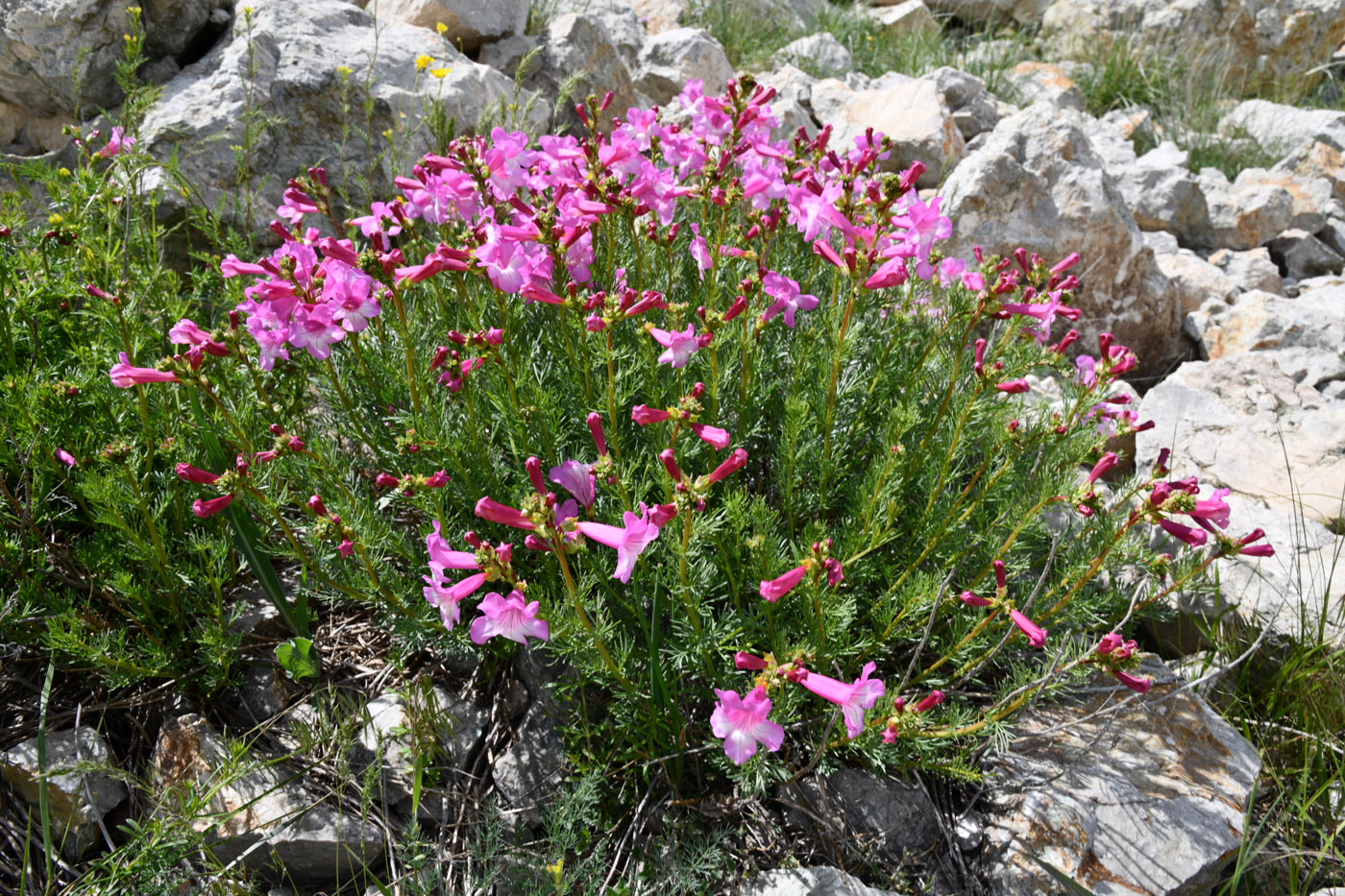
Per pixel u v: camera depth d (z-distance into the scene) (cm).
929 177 126
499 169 62
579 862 51
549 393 59
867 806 56
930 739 54
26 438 60
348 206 83
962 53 201
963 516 59
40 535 60
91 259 69
